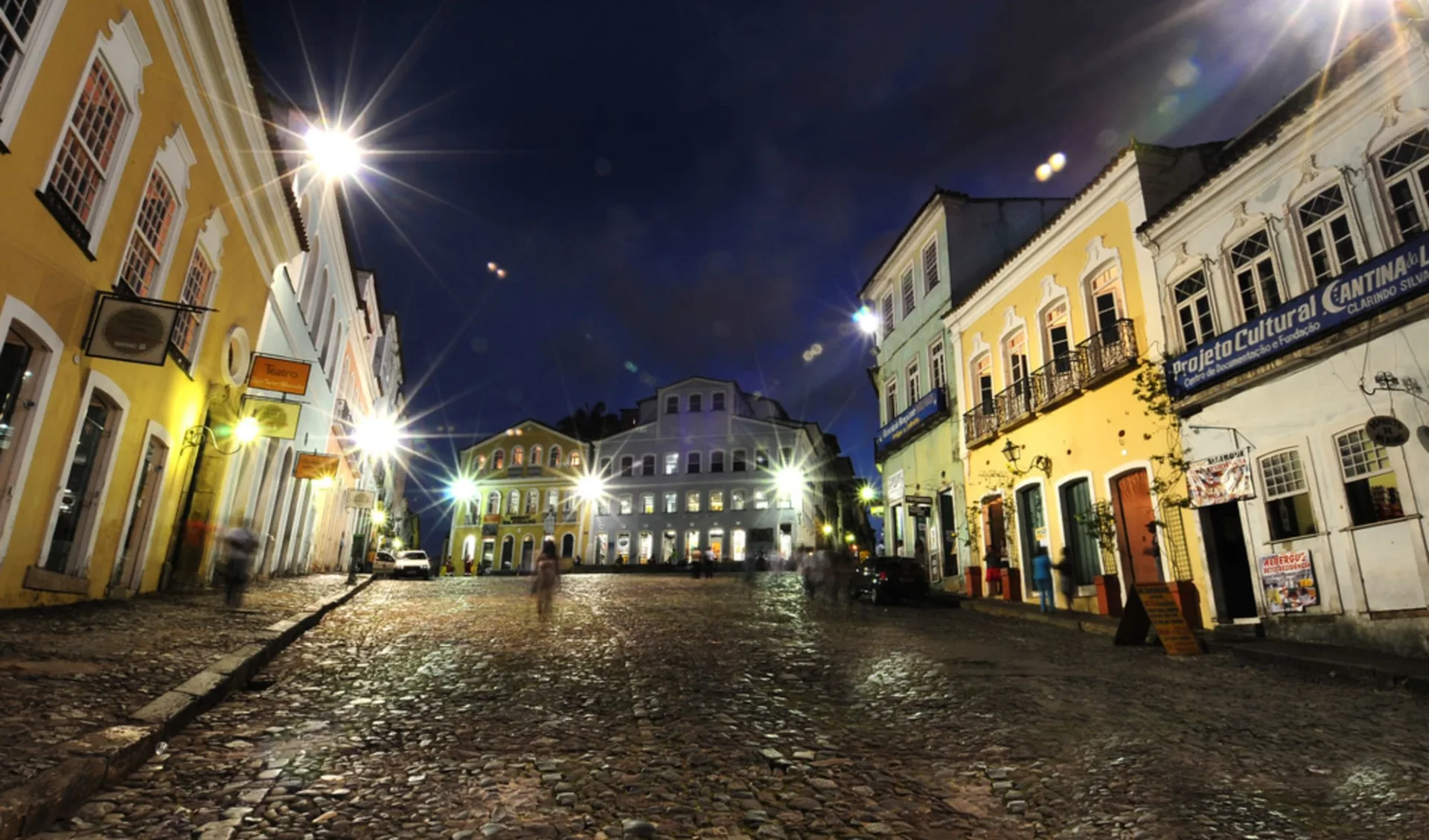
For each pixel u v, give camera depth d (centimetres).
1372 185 1123
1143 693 805
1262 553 1248
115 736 451
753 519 5262
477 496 6053
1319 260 1214
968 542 2219
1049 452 1872
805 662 937
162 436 1279
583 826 400
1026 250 1964
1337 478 1127
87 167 911
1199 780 501
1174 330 1491
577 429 7038
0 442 828
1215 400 1358
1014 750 563
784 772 499
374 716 608
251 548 1288
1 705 490
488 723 597
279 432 1573
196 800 410
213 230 1328
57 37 787
